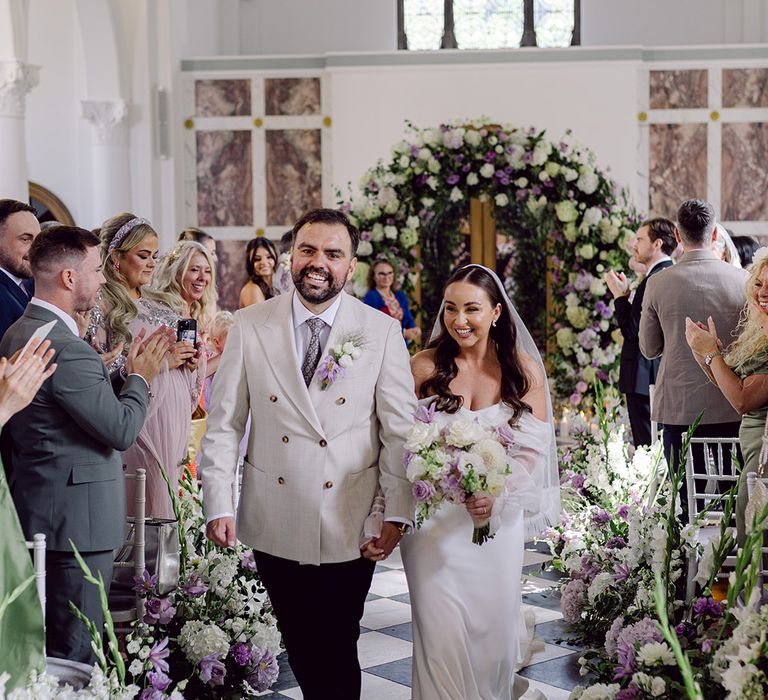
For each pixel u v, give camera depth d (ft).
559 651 15.37
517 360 12.69
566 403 29.68
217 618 13.24
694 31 45.65
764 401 12.40
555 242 29.81
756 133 39.91
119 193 39.81
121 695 8.69
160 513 14.83
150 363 12.00
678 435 16.94
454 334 12.49
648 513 14.28
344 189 40.65
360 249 29.96
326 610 10.84
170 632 12.79
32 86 30.66
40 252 11.27
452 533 12.17
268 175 41.34
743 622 8.94
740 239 20.70
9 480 11.39
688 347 16.57
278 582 10.98
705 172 39.99
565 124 39.68
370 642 16.11
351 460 10.89
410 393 11.18
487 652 12.26
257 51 46.80
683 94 39.96
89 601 11.30
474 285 12.41
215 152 41.45
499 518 11.64
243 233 41.55
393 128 40.40
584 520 17.31
